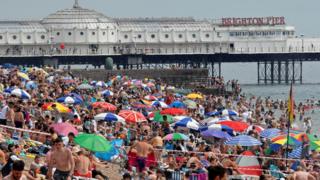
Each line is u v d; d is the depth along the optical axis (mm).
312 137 101938
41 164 72250
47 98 125312
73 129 84188
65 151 62062
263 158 89625
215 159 81062
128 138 103062
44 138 89812
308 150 97875
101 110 120188
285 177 82438
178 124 109562
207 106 172125
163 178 78688
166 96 179125
